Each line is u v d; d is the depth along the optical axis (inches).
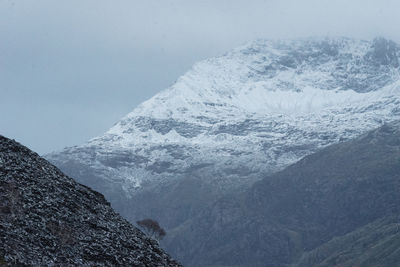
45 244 5012.3
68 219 5502.0
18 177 5585.6
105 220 5895.7
